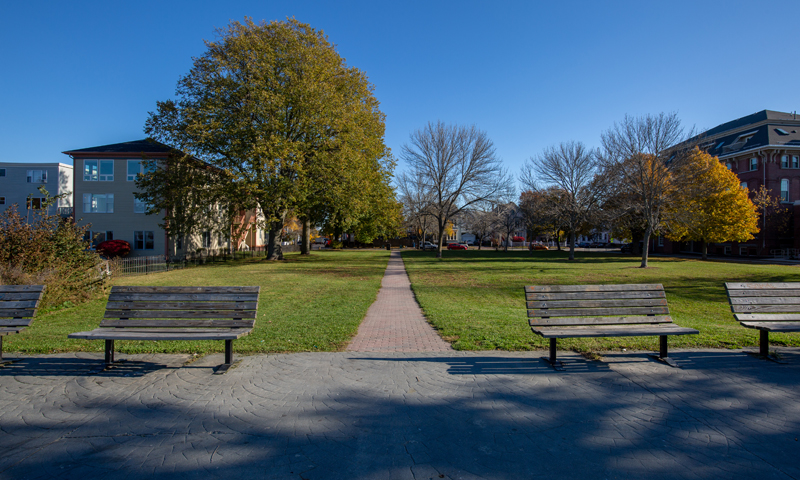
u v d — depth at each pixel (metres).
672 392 4.23
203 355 5.57
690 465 2.91
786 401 3.98
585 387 4.38
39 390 4.36
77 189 33.78
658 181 24.47
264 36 27.16
